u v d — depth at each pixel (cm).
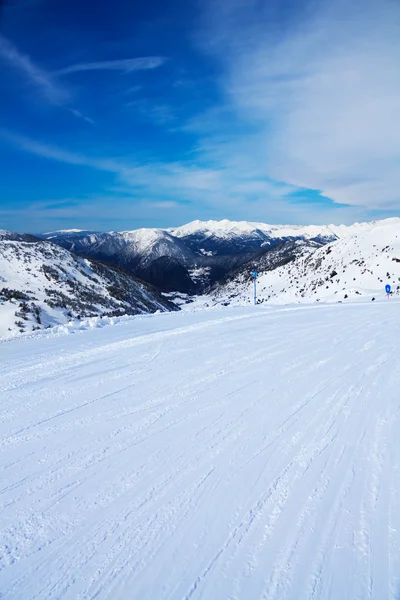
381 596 223
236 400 528
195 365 700
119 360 738
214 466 364
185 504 309
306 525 282
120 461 376
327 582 234
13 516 297
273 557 254
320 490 323
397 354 762
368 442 402
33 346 863
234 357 756
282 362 715
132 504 311
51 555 259
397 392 545
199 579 239
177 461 374
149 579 239
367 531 274
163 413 488
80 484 338
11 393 562
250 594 227
